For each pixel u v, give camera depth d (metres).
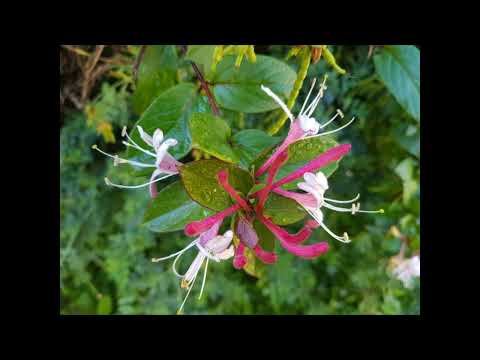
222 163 0.14
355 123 0.34
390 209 0.33
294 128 0.14
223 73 0.19
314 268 0.44
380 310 0.41
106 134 0.38
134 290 0.43
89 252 0.45
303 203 0.14
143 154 0.17
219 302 0.45
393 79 0.21
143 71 0.22
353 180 0.39
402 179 0.31
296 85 0.19
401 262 0.35
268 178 0.14
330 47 0.30
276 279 0.43
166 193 0.16
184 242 0.44
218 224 0.14
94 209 0.45
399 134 0.30
